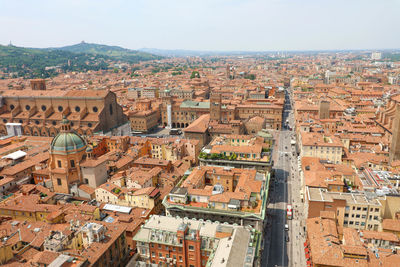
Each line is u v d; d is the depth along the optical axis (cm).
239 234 9838
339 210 12912
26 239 11338
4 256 10000
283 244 13050
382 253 10531
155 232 10706
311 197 13388
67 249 10656
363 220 12962
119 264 11362
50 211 13475
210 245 10175
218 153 17312
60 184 16475
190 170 15575
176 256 10506
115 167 18412
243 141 19562
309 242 11900
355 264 10062
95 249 10300
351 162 19462
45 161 18938
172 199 12525
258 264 10100
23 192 15262
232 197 11938
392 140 19400
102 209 14475
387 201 13062
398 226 12119
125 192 15138
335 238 11275
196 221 11069
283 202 16550
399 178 15700
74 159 16438
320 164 17212
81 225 11888
